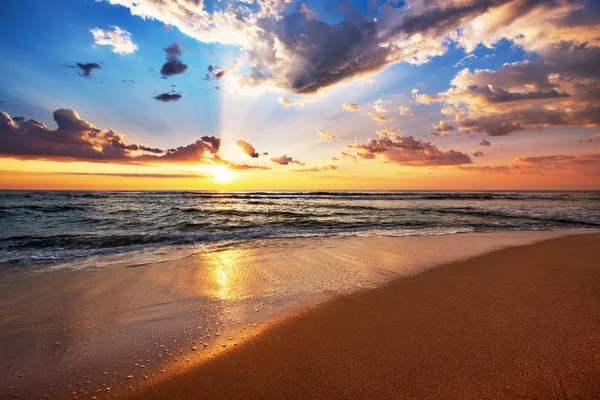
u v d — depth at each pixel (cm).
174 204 2928
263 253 698
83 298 407
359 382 219
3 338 298
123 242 855
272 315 347
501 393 200
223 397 207
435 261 609
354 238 917
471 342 272
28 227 1203
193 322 332
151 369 244
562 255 650
